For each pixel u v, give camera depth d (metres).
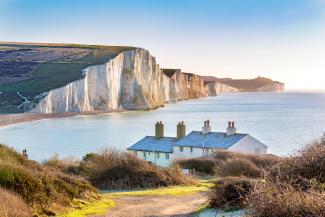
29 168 23.88
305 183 15.24
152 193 26.52
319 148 17.44
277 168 17.12
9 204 17.11
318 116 194.50
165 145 63.84
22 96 186.25
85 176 31.67
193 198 24.62
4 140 107.12
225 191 20.17
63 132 128.25
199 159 47.25
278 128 137.25
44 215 18.86
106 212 20.48
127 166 31.94
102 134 123.19
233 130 61.38
